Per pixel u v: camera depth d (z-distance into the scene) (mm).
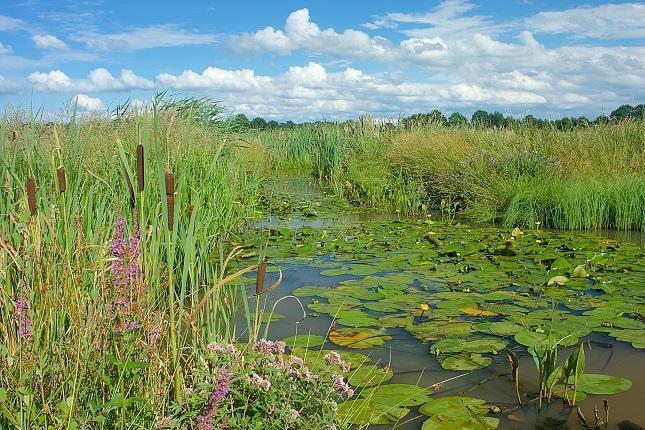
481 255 6480
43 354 2143
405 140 13422
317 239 7418
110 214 3539
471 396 3125
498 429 2773
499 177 9688
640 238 7559
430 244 7137
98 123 6238
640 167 9656
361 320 4254
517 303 4715
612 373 3428
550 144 10977
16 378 2107
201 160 7395
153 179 5375
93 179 4480
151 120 6801
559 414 2928
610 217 8586
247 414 2324
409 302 4738
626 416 2902
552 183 9102
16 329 2322
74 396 2064
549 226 8641
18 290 2432
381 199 11375
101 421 2023
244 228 8391
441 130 14016
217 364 2348
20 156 4156
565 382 3080
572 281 5316
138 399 2080
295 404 2354
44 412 2020
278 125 23781
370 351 3723
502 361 3602
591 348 3801
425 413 2916
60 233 2807
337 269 5793
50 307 2289
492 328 4113
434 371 3449
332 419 2307
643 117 10836
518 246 6875
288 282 5395
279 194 12828
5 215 2924
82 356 2203
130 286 2387
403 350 3750
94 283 2367
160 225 2777
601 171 9609
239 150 11062
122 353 2299
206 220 5277
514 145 11203
